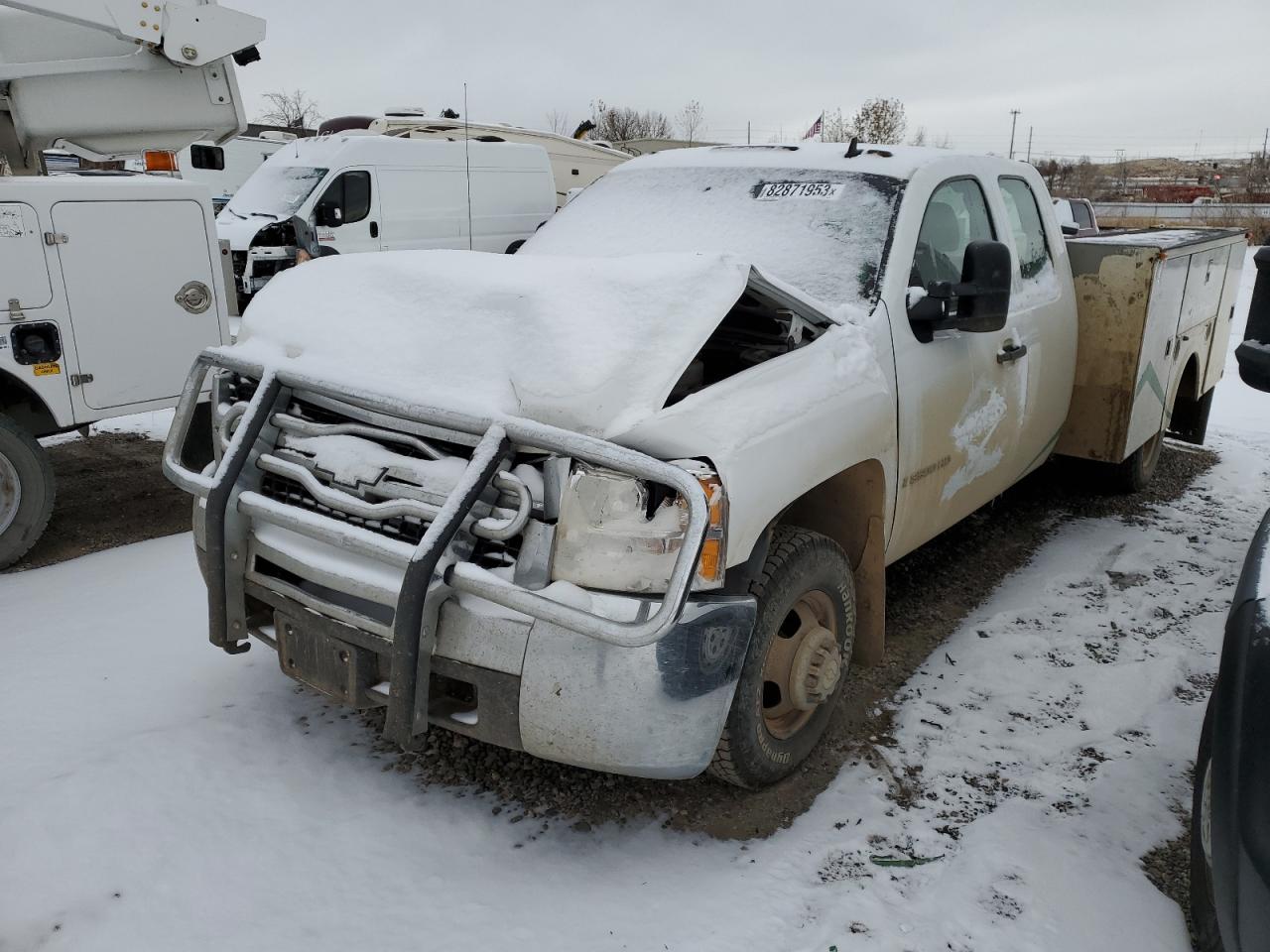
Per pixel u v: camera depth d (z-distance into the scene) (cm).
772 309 326
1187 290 548
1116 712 338
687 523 229
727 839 271
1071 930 236
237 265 1162
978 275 325
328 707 329
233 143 1691
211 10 501
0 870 247
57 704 326
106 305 483
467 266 286
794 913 240
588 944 228
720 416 248
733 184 395
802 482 268
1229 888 183
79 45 506
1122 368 480
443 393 248
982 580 458
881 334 320
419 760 302
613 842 268
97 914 234
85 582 434
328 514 263
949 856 264
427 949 226
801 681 287
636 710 232
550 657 232
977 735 324
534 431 228
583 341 242
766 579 268
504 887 248
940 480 361
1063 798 289
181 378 516
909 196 358
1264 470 664
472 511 236
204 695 334
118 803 272
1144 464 577
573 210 429
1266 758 180
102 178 496
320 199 1231
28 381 462
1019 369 408
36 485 452
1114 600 433
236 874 249
